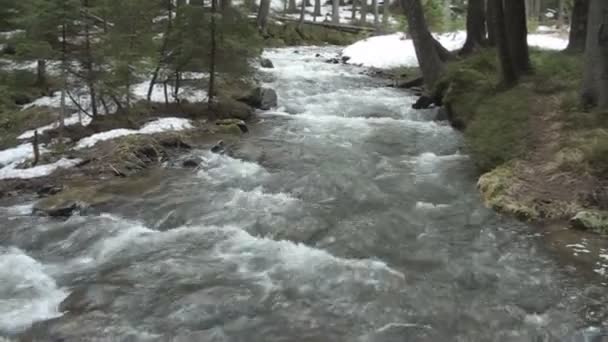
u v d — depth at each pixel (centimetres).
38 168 921
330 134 1185
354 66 2161
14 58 1098
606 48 905
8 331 479
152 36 1225
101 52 1088
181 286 554
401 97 1591
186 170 933
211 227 704
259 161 985
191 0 1310
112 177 890
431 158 1034
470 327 485
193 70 1264
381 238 675
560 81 1113
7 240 677
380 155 1044
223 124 1195
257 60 1550
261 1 3097
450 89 1327
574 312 503
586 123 891
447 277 577
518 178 814
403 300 530
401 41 2420
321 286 555
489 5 1702
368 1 5200
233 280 566
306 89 1647
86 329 480
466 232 694
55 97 1361
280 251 636
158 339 466
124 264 606
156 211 756
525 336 469
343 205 786
